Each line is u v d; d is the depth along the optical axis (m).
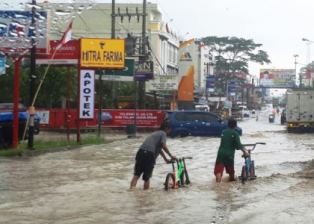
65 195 12.76
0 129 24.09
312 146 29.58
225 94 114.75
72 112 40.62
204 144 28.88
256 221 10.04
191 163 20.06
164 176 16.20
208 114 35.91
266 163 20.81
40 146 24.23
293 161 21.55
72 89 43.41
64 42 27.92
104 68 31.75
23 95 41.91
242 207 11.40
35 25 23.11
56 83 42.19
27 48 22.44
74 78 43.69
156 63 68.81
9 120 24.20
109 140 30.70
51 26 26.17
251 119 94.69
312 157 23.34
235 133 15.44
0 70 27.72
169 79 53.12
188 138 34.16
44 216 10.34
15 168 17.88
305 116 46.19
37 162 19.66
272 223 9.90
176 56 85.81
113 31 42.06
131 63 43.12
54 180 15.30
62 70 41.97
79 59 28.25
